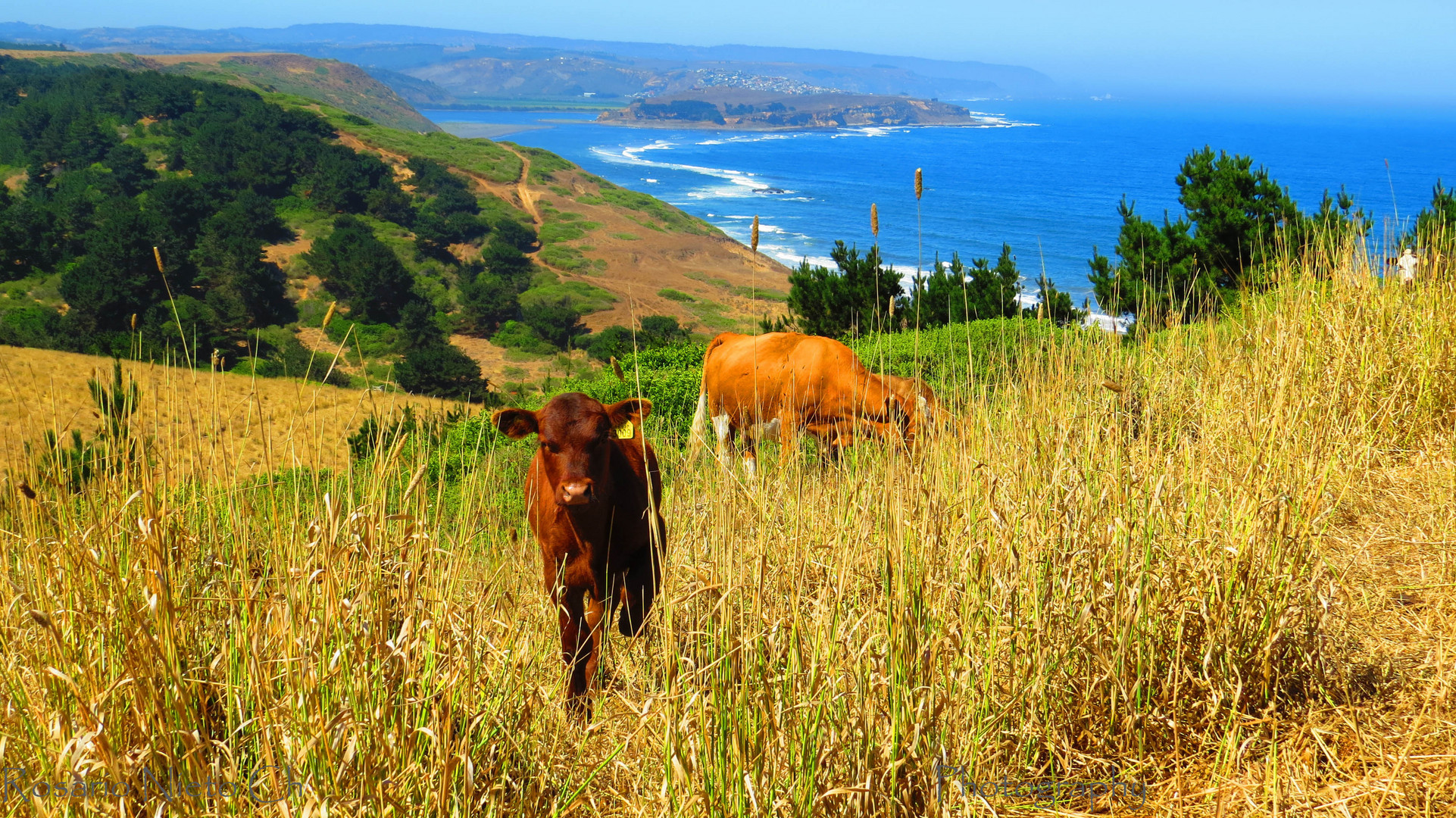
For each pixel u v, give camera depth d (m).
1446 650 3.17
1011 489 3.58
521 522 5.12
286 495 3.20
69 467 3.08
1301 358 5.34
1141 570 3.11
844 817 2.52
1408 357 5.46
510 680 2.99
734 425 7.80
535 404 15.75
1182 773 2.88
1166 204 170.00
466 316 76.38
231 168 103.19
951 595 3.11
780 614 2.86
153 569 2.72
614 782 3.02
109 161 100.69
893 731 2.59
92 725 2.32
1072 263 103.75
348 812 2.34
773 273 109.06
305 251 87.00
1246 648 3.11
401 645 2.55
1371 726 2.84
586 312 83.19
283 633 2.67
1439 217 8.17
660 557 3.50
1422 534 4.11
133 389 3.24
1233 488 3.62
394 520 2.89
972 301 14.41
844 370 7.03
